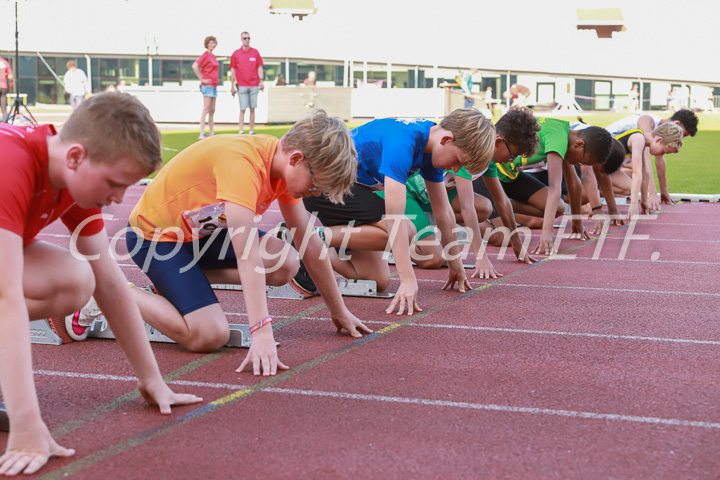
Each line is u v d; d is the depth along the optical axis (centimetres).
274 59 2905
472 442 253
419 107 2506
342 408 283
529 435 259
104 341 379
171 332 352
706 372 331
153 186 363
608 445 251
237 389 304
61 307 255
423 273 565
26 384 222
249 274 324
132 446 248
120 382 314
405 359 346
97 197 225
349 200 475
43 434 227
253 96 1795
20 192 217
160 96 2347
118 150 216
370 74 3072
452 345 371
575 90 3228
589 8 3112
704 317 434
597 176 868
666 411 283
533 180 728
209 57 1706
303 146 314
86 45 2777
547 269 584
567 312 443
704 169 1456
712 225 845
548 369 333
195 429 262
